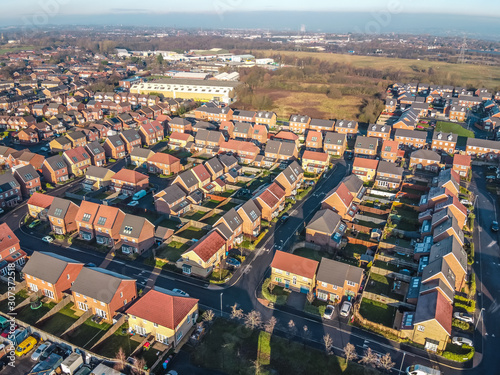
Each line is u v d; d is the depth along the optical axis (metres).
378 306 67.62
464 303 67.00
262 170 124.81
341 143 139.62
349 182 100.88
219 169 116.81
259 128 152.62
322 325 62.72
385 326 61.78
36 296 67.62
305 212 99.12
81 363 54.84
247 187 112.50
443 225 80.94
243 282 73.06
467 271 76.19
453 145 140.00
